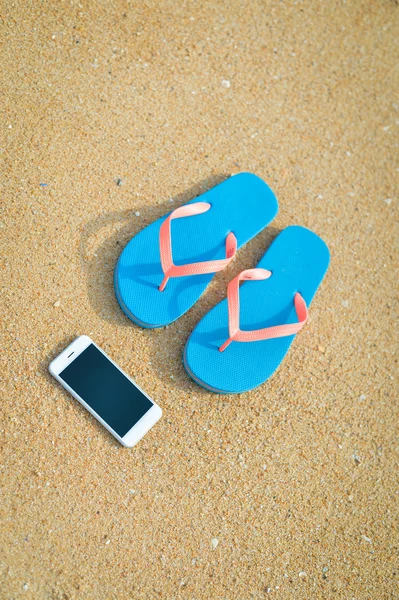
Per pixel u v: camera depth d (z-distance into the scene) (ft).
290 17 4.30
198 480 3.64
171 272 3.58
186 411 3.69
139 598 3.49
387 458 3.84
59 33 3.94
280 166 4.07
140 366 3.68
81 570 3.47
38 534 3.47
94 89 3.92
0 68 3.83
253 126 4.09
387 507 3.79
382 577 3.71
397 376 3.94
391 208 4.16
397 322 4.00
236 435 3.71
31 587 3.42
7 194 3.72
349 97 4.28
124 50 4.01
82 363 3.57
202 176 3.96
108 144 3.88
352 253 4.04
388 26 4.44
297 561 3.65
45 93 3.86
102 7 4.02
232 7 4.21
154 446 3.63
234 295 3.59
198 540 3.59
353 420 3.84
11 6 3.91
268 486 3.69
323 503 3.73
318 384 3.84
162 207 3.88
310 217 4.04
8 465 3.50
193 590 3.54
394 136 4.28
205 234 3.79
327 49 4.31
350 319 3.95
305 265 3.87
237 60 4.16
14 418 3.53
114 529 3.53
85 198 3.79
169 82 4.03
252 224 3.84
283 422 3.76
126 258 3.69
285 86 4.19
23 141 3.78
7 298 3.62
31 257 3.68
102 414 3.54
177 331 3.76
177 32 4.10
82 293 3.69
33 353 3.59
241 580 3.59
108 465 3.58
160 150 3.94
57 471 3.53
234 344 3.70
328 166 4.14
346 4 4.41
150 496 3.59
